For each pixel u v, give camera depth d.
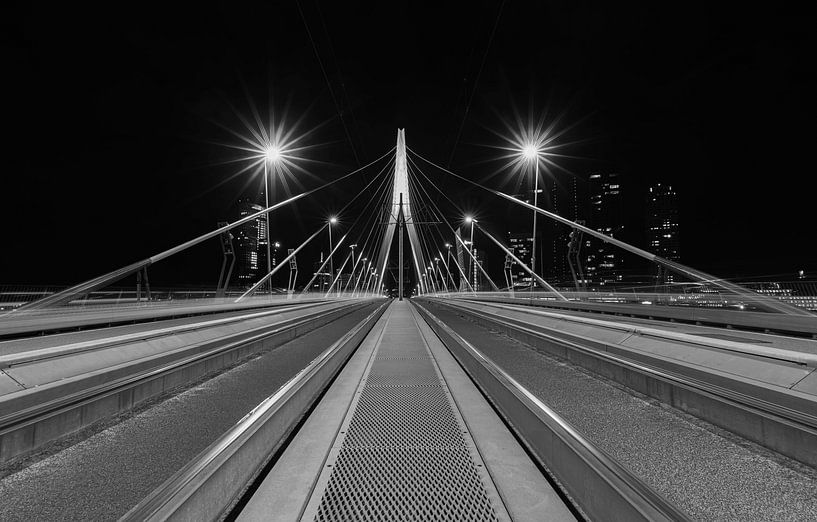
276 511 2.32
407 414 3.99
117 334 9.42
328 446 3.21
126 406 3.98
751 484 2.42
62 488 2.44
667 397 4.07
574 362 6.31
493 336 10.02
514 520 2.26
